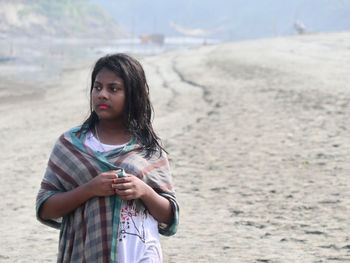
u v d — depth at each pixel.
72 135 3.43
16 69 56.50
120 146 3.40
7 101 31.59
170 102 24.34
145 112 3.51
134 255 3.22
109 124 3.48
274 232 7.81
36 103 30.23
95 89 3.44
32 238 8.27
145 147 3.45
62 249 3.34
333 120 16.69
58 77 46.53
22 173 13.47
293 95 21.66
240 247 7.17
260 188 10.42
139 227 3.29
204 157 13.45
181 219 8.66
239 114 19.19
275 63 34.16
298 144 14.14
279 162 12.48
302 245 7.13
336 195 9.56
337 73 27.30
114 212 3.23
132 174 3.31
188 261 6.65
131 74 3.42
